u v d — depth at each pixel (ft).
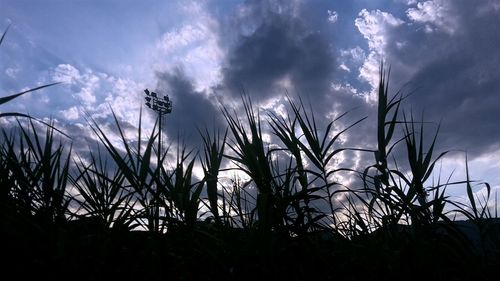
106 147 6.07
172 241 6.64
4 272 5.21
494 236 8.40
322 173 7.85
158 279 5.87
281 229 6.79
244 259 6.53
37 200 6.18
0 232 5.41
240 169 7.41
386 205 8.04
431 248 7.08
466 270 7.14
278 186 7.29
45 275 5.31
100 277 5.54
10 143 6.76
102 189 6.81
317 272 6.68
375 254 7.08
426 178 8.18
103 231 6.20
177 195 6.81
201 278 6.29
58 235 5.82
